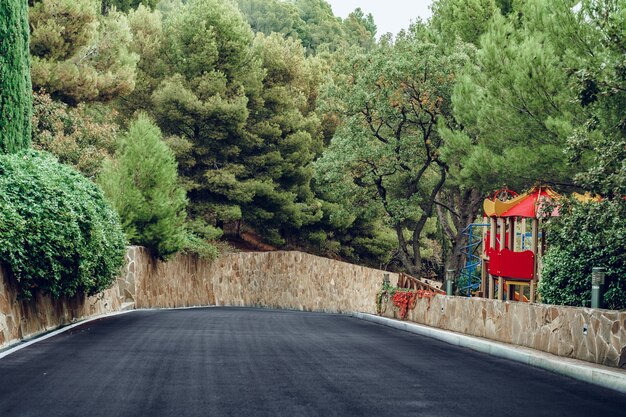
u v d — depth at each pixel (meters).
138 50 44.22
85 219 16.34
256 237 52.72
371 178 35.81
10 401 7.50
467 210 36.41
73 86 33.03
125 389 8.28
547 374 11.27
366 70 34.25
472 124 25.59
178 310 29.22
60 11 32.12
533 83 18.84
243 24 45.88
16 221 13.20
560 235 14.61
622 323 11.35
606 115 14.49
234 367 10.25
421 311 22.78
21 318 14.14
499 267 23.31
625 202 12.91
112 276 21.33
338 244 52.00
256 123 46.75
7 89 17.94
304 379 9.38
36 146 30.80
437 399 8.33
